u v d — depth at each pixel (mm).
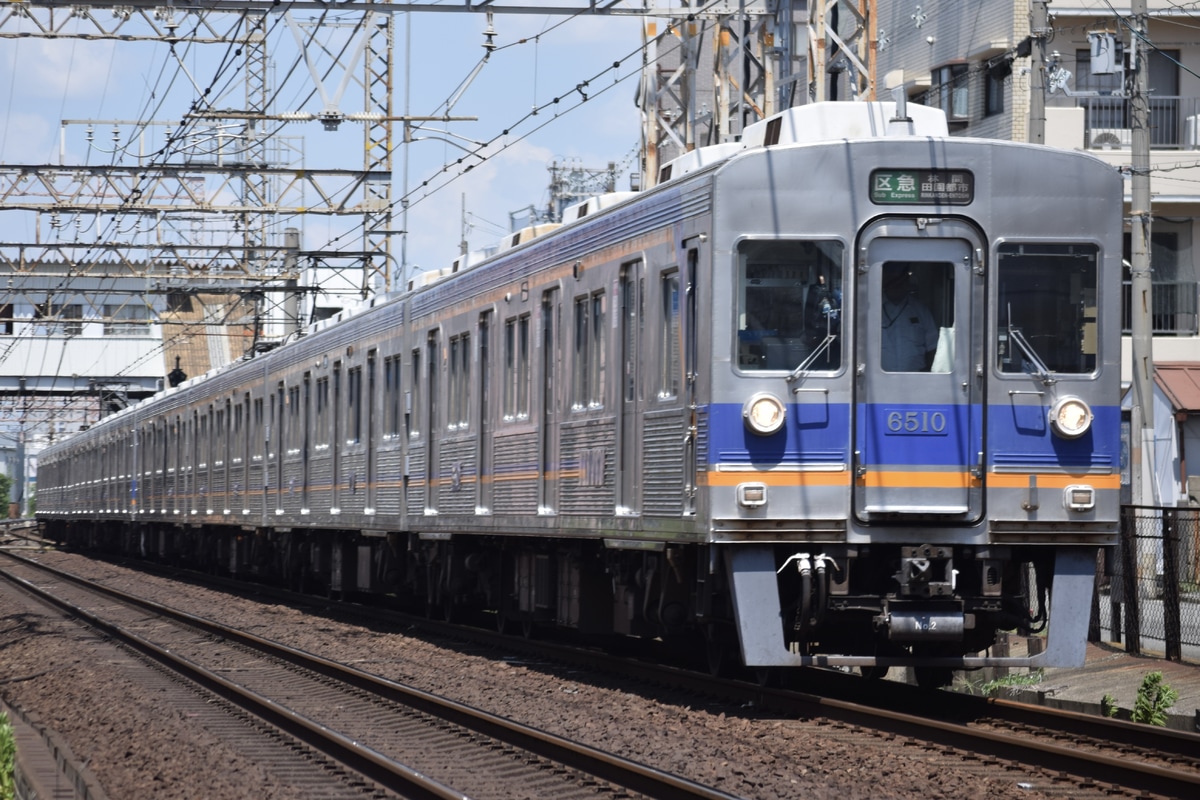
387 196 68562
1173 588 32406
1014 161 24734
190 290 81375
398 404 43875
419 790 19266
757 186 24328
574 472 30734
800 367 24172
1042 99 37969
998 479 24344
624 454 28234
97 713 28781
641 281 27547
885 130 25828
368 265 69812
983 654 29391
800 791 18219
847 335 24281
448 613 42844
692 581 26797
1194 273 61438
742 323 24219
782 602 24969
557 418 31812
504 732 23078
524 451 33688
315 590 58781
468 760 22078
